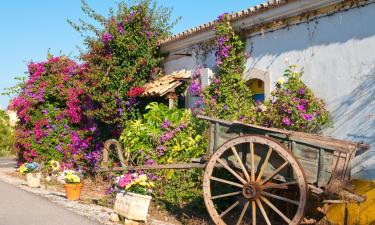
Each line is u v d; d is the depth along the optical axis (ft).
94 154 44.57
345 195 20.20
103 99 41.50
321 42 27.43
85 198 35.09
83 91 44.73
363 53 24.88
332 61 26.66
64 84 51.44
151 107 37.55
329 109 26.58
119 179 26.50
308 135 23.15
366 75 24.63
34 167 41.88
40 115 51.49
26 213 27.45
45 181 44.93
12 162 71.97
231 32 33.91
